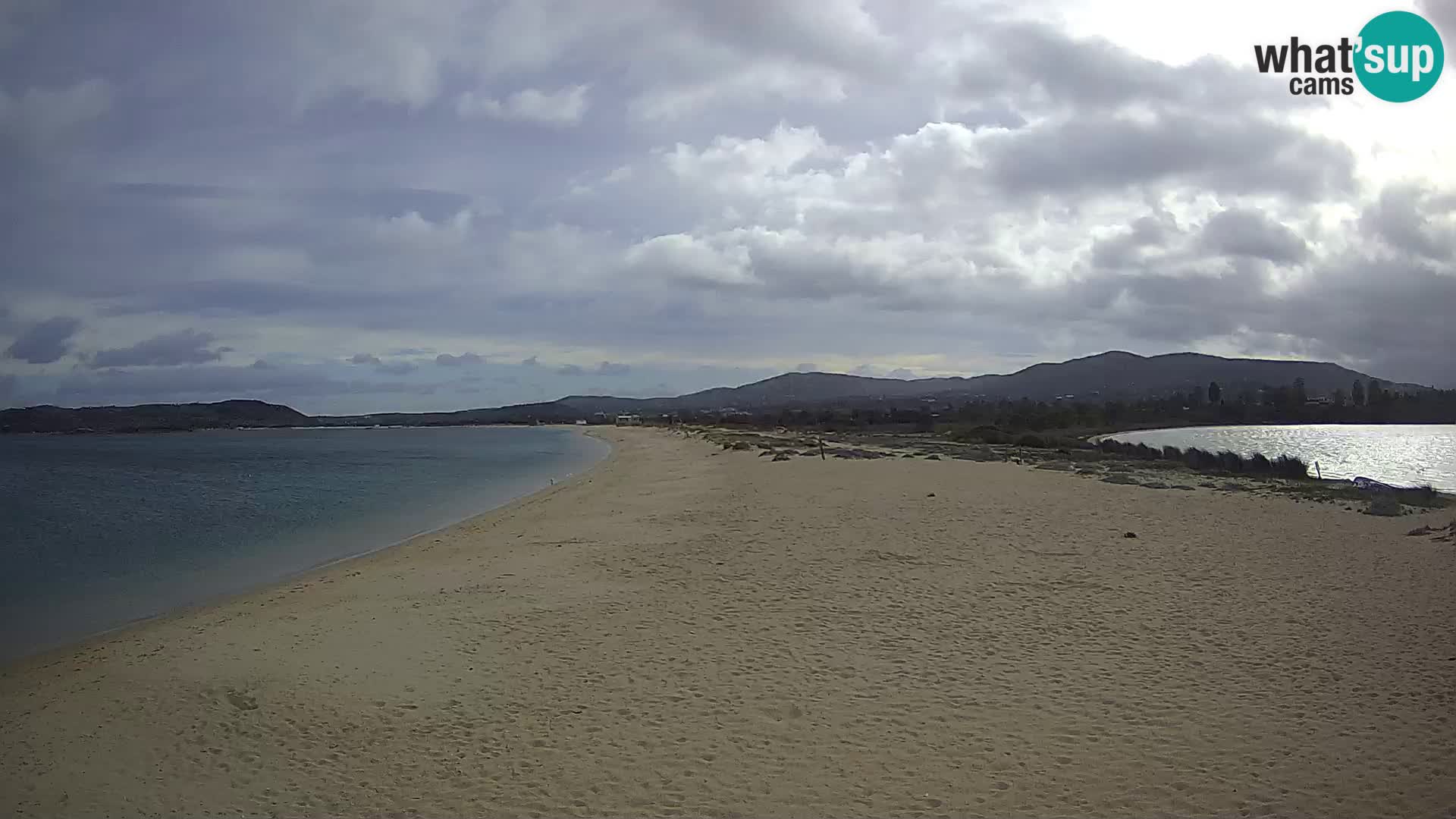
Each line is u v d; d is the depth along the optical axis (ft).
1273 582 37.55
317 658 31.01
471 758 21.93
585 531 61.82
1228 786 18.35
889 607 34.78
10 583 53.01
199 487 125.90
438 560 54.13
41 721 25.55
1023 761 20.12
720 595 38.06
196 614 42.27
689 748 21.79
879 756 20.79
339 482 134.00
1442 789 17.62
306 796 20.21
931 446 166.91
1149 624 31.19
